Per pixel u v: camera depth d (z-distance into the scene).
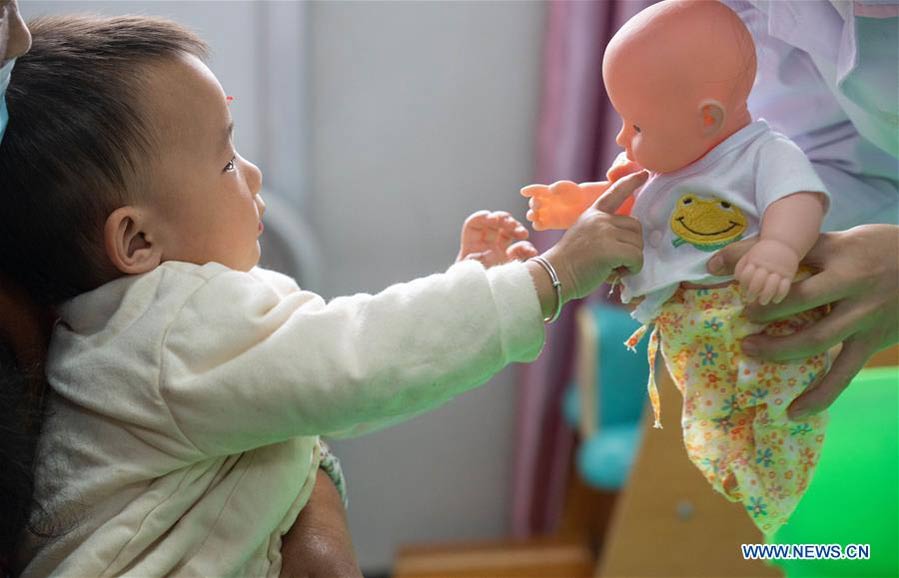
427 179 2.16
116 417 0.71
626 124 0.72
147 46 0.75
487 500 2.36
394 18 2.06
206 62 0.79
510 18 2.09
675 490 1.40
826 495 0.92
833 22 0.73
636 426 1.97
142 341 0.71
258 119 2.04
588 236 0.72
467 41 2.09
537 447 2.23
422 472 2.33
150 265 0.75
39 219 0.73
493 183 2.18
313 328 0.71
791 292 0.70
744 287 0.66
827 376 0.73
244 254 0.79
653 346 0.76
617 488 1.91
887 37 0.73
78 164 0.72
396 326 0.71
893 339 0.73
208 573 0.72
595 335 1.96
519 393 2.29
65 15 0.80
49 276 0.76
